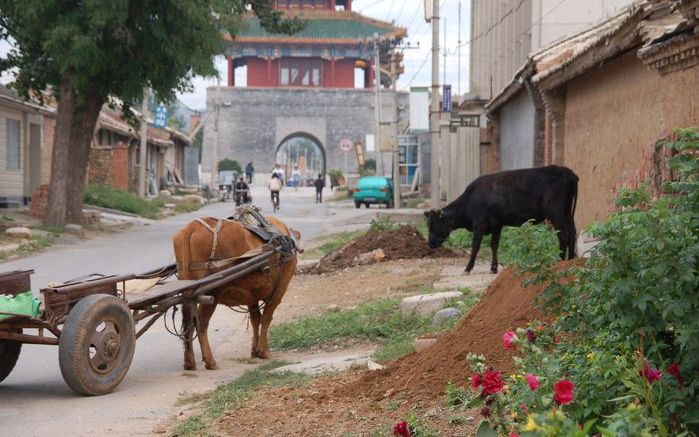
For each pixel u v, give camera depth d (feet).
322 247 84.84
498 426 18.43
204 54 93.76
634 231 18.20
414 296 45.60
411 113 119.14
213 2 91.15
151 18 92.27
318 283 60.44
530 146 83.87
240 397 29.68
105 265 70.90
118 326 31.58
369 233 71.20
